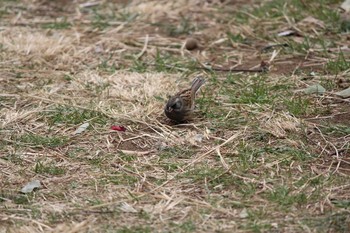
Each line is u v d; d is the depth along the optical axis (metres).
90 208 10.41
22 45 16.05
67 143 12.26
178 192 10.78
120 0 19.06
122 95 13.76
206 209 10.33
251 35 16.66
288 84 14.11
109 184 11.02
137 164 11.56
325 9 17.33
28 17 18.16
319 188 10.67
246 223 9.96
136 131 12.60
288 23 16.98
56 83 14.49
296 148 11.85
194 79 13.50
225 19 17.52
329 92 13.74
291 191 10.68
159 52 16.08
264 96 13.54
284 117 12.73
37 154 11.91
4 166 11.57
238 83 14.29
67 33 16.94
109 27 17.38
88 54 15.91
